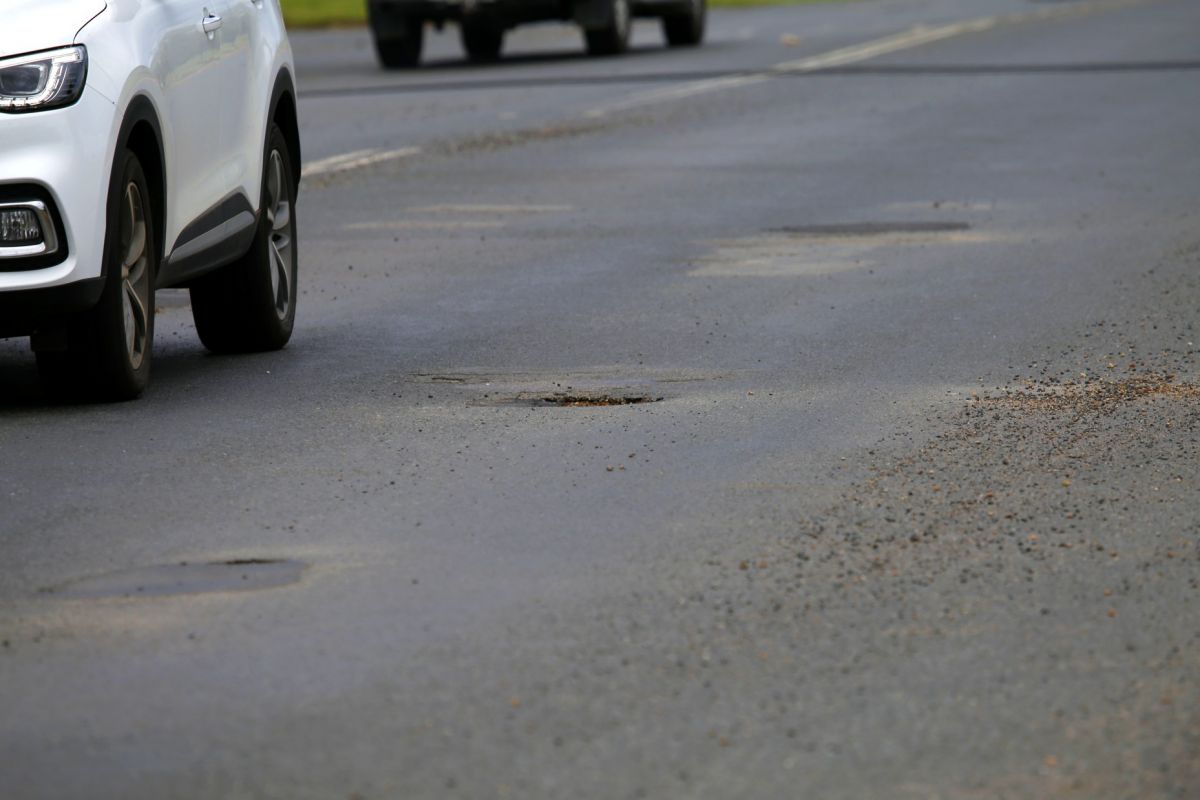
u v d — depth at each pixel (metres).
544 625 14.88
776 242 37.81
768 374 25.09
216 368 26.03
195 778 11.97
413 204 43.88
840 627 14.80
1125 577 16.09
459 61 90.25
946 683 13.59
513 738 12.57
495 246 37.62
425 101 68.81
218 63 25.58
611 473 19.78
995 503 18.47
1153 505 18.38
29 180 21.66
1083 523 17.73
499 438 21.44
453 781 11.88
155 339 28.62
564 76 79.12
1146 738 12.57
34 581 16.17
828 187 46.25
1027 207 42.44
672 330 28.39
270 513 18.30
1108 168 48.94
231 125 25.98
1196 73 75.62
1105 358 26.03
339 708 13.14
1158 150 52.38
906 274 33.69
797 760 12.21
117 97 22.34
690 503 18.55
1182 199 43.22
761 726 12.78
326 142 56.31
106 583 16.11
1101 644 14.41
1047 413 22.55
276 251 27.80
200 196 24.80
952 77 76.50
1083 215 41.06
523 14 87.00
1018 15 120.56
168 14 24.11
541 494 18.94
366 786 11.81
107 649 14.42
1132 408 22.80
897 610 15.21
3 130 21.66
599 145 55.59
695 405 23.19
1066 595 15.60
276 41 28.47
